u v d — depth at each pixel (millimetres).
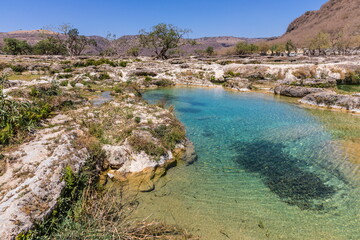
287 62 48281
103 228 5672
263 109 20266
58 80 21719
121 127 11328
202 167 9852
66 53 90625
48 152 7926
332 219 6758
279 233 6215
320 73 34375
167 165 9633
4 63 30484
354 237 6090
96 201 6852
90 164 8141
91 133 10492
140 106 15727
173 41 70250
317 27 174875
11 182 6242
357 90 28141
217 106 21344
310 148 11773
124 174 8633
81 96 17688
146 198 7590
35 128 9891
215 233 6168
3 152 7641
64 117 12109
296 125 15625
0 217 4902
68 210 6141
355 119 17062
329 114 18562
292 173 9367
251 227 6422
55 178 6590
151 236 5820
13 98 12164
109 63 40312
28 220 5094
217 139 13031
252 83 35688
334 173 9312
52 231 5434
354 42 82188
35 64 31812
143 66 41438
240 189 8266
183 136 12320
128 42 97000
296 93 25891
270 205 7379
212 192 8055
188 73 38500
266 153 11250
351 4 172250
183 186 8391
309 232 6262
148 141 10062
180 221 6570
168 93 27812
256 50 101375
